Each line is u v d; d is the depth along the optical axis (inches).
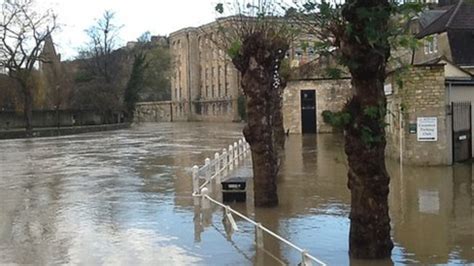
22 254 486.3
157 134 2625.5
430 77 948.0
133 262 450.3
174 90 4795.8
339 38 419.2
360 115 413.1
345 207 653.9
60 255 479.5
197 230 556.7
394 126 1044.5
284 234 526.0
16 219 643.5
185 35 4579.2
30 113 2765.7
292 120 2020.2
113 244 510.6
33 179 1015.6
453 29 1793.8
